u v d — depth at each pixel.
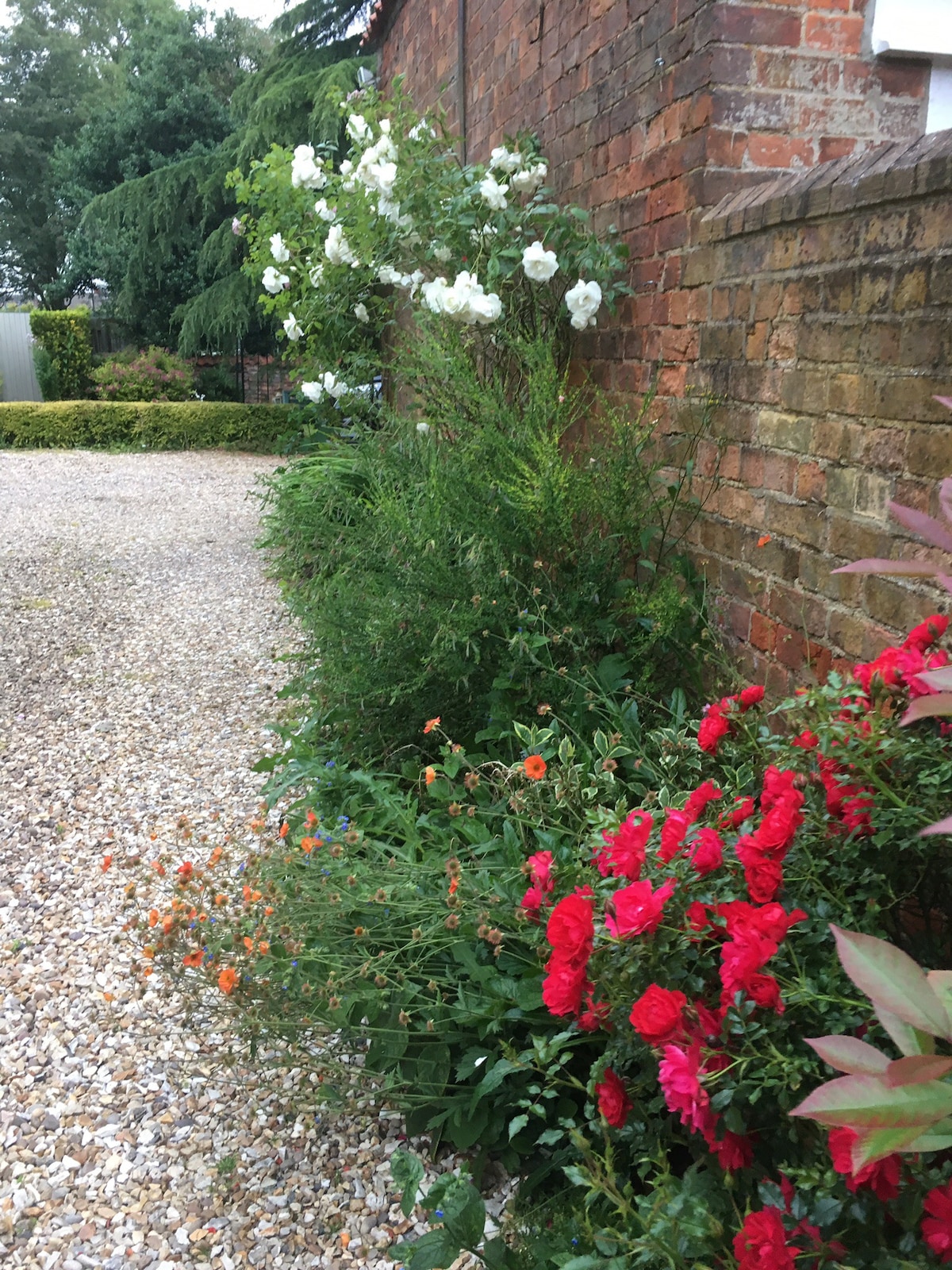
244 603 5.46
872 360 1.93
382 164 4.38
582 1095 1.72
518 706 2.59
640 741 2.35
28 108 26.86
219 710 3.96
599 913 1.47
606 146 3.25
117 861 2.85
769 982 1.17
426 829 2.29
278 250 5.12
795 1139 1.23
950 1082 0.85
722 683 2.52
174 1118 1.92
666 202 2.82
